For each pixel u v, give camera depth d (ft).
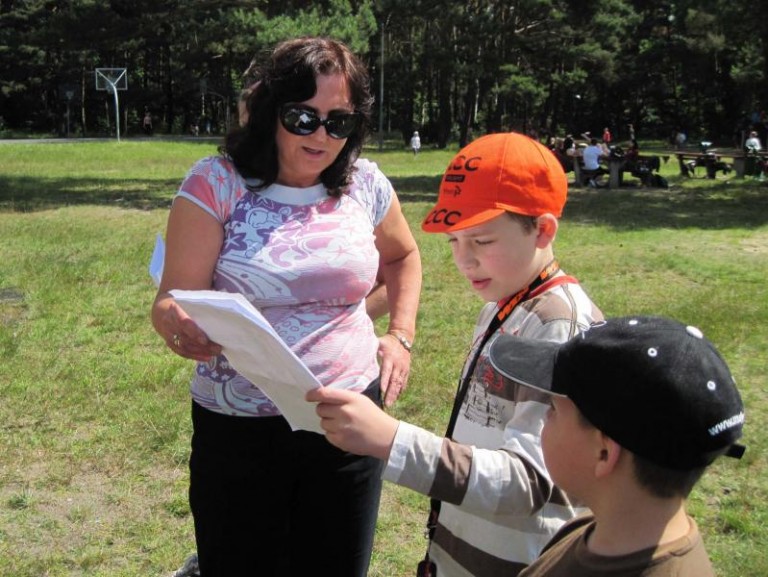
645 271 31.35
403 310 8.65
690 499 13.20
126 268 30.19
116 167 85.71
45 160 91.76
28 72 180.34
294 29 119.44
